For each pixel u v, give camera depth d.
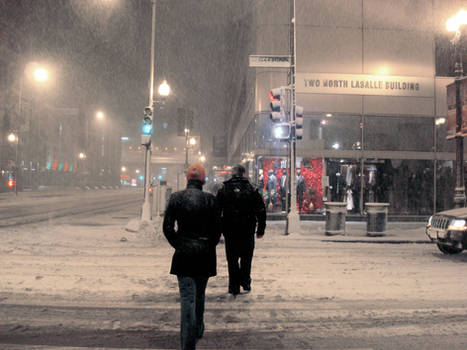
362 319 4.60
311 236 12.62
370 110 19.69
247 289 5.84
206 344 3.79
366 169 19.69
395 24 20.09
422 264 8.16
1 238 10.82
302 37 19.64
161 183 20.28
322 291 5.88
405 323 4.46
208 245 3.62
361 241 11.85
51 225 14.75
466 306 5.15
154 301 5.26
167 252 9.30
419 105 19.89
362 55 19.80
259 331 4.18
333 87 19.56
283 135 13.32
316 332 4.16
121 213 21.94
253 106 21.09
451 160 19.91
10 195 40.16
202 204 3.68
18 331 4.10
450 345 3.80
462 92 12.65
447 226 8.83
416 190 19.70
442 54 20.23
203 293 3.88
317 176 19.55
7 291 5.63
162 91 15.61
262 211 5.69
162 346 3.73
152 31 14.98
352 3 19.92
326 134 19.53
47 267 7.30
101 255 8.76
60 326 4.27
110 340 3.87
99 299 5.32
